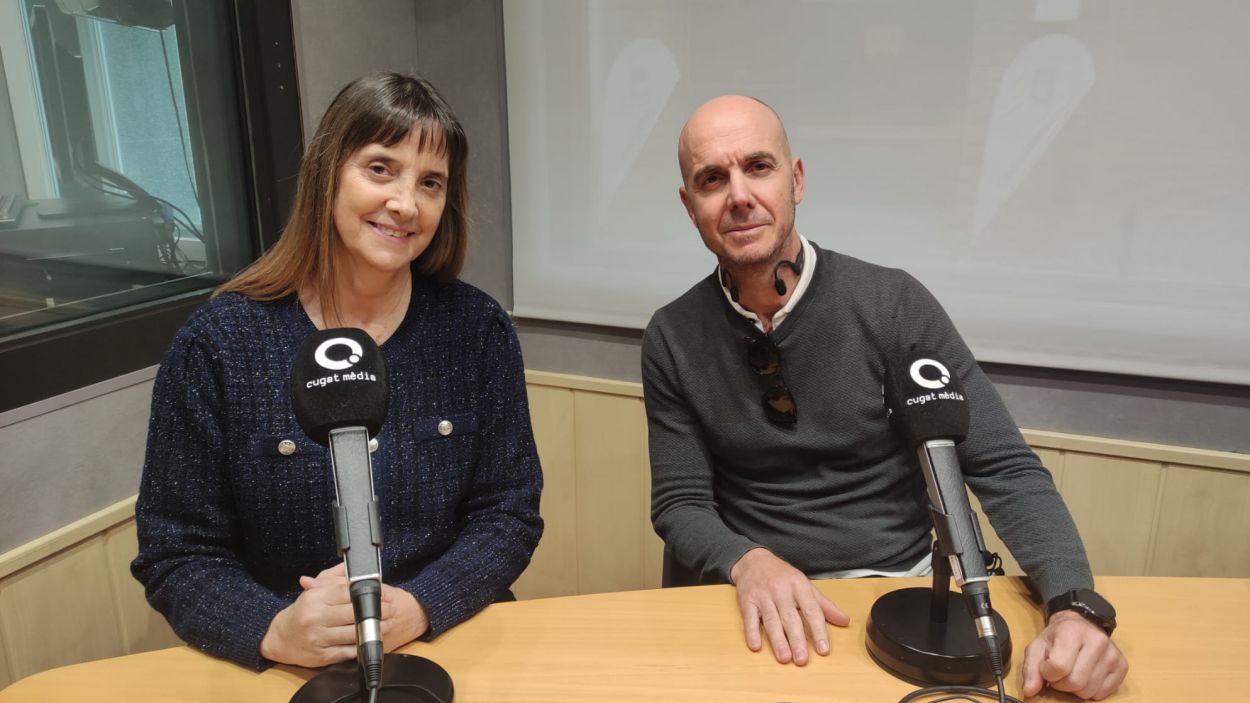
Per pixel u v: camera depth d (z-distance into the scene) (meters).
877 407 1.44
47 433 1.58
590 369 2.43
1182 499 1.91
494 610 1.16
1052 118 1.83
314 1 2.09
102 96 1.73
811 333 1.44
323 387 0.87
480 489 1.35
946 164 1.93
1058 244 1.89
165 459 1.19
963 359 1.43
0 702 0.98
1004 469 1.32
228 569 1.18
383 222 1.18
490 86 2.34
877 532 1.45
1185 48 1.71
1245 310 1.78
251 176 2.05
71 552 1.63
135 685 1.01
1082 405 1.97
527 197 2.36
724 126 1.39
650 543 2.44
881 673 1.01
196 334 1.21
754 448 1.47
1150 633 1.06
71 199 1.68
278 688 1.00
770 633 1.06
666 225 2.22
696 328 1.51
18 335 1.58
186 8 1.87
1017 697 0.96
